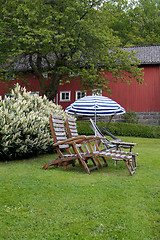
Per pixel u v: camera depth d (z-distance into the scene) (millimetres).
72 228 3139
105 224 3250
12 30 16312
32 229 3111
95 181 4992
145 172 5953
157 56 20969
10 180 4918
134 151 9820
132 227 3193
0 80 20031
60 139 6254
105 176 5453
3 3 16641
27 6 15875
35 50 15891
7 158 7281
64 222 3271
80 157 5805
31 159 7520
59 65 17328
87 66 17000
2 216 3408
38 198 4008
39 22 15766
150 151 9852
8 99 7809
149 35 36188
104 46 16438
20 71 19562
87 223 3256
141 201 3965
